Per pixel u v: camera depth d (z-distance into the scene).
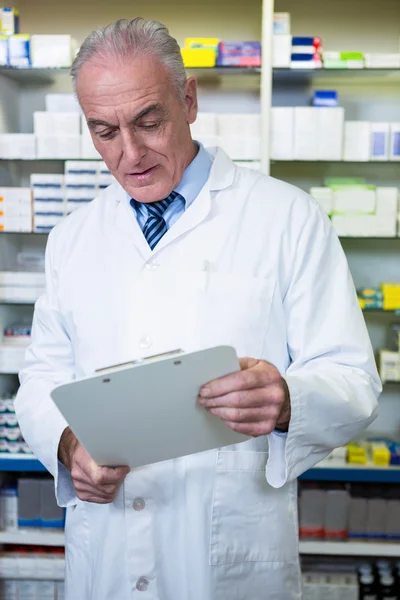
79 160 3.11
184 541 1.41
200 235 1.47
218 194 1.52
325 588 3.01
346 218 3.06
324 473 3.04
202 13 3.34
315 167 3.34
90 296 1.49
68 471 1.46
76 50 3.17
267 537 1.43
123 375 1.02
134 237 1.48
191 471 1.39
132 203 1.53
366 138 3.03
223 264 1.45
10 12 3.10
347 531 3.08
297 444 1.28
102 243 1.53
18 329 3.22
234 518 1.41
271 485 1.33
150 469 1.40
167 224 1.51
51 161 3.38
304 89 3.29
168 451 1.21
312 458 1.34
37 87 3.39
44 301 1.63
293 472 1.30
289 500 1.47
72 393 1.03
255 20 3.33
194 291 1.42
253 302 1.42
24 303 3.15
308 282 1.44
